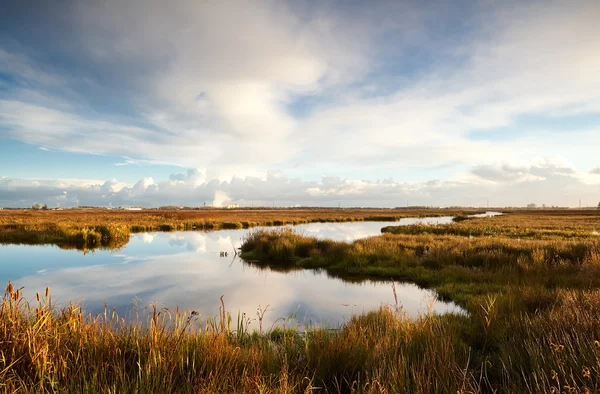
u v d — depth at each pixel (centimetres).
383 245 1537
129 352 367
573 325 423
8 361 310
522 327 480
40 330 346
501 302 651
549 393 288
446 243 1589
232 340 488
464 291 865
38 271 1156
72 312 406
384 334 475
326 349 400
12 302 360
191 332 444
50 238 2061
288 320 663
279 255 1485
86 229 2111
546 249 1238
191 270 1210
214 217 5097
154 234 2780
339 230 3519
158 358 331
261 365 359
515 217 5559
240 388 297
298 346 459
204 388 285
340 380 354
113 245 1955
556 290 716
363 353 394
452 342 438
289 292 909
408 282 1056
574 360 325
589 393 264
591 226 3119
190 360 354
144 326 538
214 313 698
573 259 1138
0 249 1722
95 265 1281
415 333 458
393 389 293
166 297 831
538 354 358
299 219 5066
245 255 1541
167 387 291
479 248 1366
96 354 339
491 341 495
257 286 974
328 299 841
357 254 1362
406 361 362
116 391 283
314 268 1290
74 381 291
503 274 1003
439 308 761
